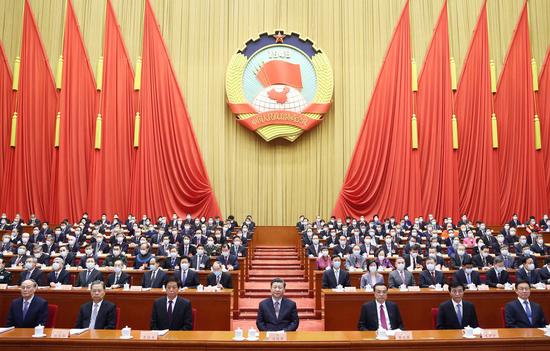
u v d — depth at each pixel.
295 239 16.02
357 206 16.25
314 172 16.88
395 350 4.48
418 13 17.09
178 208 16.17
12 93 16.17
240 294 9.95
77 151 16.08
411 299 7.15
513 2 17.09
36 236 12.42
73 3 16.83
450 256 10.28
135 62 16.81
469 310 5.93
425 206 16.14
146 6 16.97
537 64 16.83
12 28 16.64
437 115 16.48
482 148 16.33
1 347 4.49
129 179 16.22
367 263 9.88
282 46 17.02
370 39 17.06
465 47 16.95
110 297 7.11
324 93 16.66
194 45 16.98
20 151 15.91
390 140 16.50
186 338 4.56
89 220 14.35
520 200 16.06
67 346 4.47
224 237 12.56
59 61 16.34
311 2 17.17
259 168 16.89
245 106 16.61
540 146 16.22
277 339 4.54
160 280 8.09
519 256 10.29
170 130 16.50
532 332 4.81
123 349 4.45
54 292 7.15
